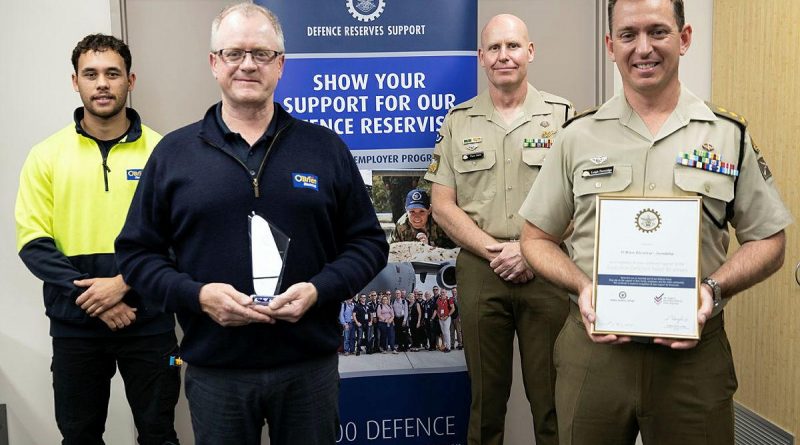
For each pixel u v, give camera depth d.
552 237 1.98
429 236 2.96
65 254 2.49
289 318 1.78
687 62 3.18
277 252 1.81
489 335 2.76
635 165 1.78
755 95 2.86
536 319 2.70
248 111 1.87
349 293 1.90
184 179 1.85
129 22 3.05
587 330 1.75
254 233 1.81
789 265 2.69
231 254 1.82
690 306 1.67
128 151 2.54
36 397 3.04
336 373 2.00
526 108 2.80
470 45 2.94
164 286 1.83
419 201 2.96
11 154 2.94
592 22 3.27
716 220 1.74
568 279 1.83
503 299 2.73
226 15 1.85
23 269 2.99
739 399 3.05
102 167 2.50
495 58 2.73
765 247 1.73
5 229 2.96
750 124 2.90
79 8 2.93
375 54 2.90
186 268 1.87
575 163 1.86
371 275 1.97
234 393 1.86
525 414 3.37
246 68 1.80
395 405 3.00
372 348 2.96
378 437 3.00
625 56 1.72
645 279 1.70
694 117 1.76
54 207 2.49
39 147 2.54
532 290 2.68
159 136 2.65
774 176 2.75
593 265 1.78
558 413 1.94
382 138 2.93
